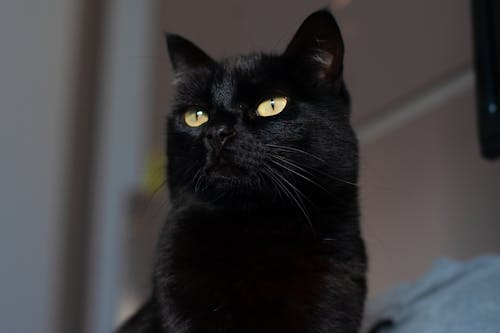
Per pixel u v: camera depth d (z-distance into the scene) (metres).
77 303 0.84
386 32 0.65
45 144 0.83
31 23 0.83
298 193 0.37
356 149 0.40
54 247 0.83
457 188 0.56
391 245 0.63
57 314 0.82
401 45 0.63
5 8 0.81
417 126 0.61
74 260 0.84
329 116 0.38
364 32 0.68
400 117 0.63
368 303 0.50
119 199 0.88
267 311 0.35
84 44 0.87
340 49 0.39
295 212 0.37
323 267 0.36
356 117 0.69
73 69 0.86
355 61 0.69
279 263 0.36
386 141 0.65
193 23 0.93
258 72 0.38
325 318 0.35
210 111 0.39
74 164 0.86
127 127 0.90
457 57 0.56
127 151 0.90
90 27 0.88
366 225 0.65
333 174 0.38
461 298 0.40
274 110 0.38
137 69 0.91
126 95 0.90
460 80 0.56
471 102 0.55
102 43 0.89
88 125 0.87
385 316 0.44
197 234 0.37
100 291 0.85
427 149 0.60
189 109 0.40
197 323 0.35
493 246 0.52
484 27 0.45
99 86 0.89
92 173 0.87
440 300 0.41
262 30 0.82
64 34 0.85
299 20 0.74
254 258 0.36
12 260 0.80
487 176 0.53
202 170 0.38
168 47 0.43
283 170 0.37
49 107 0.84
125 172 0.89
